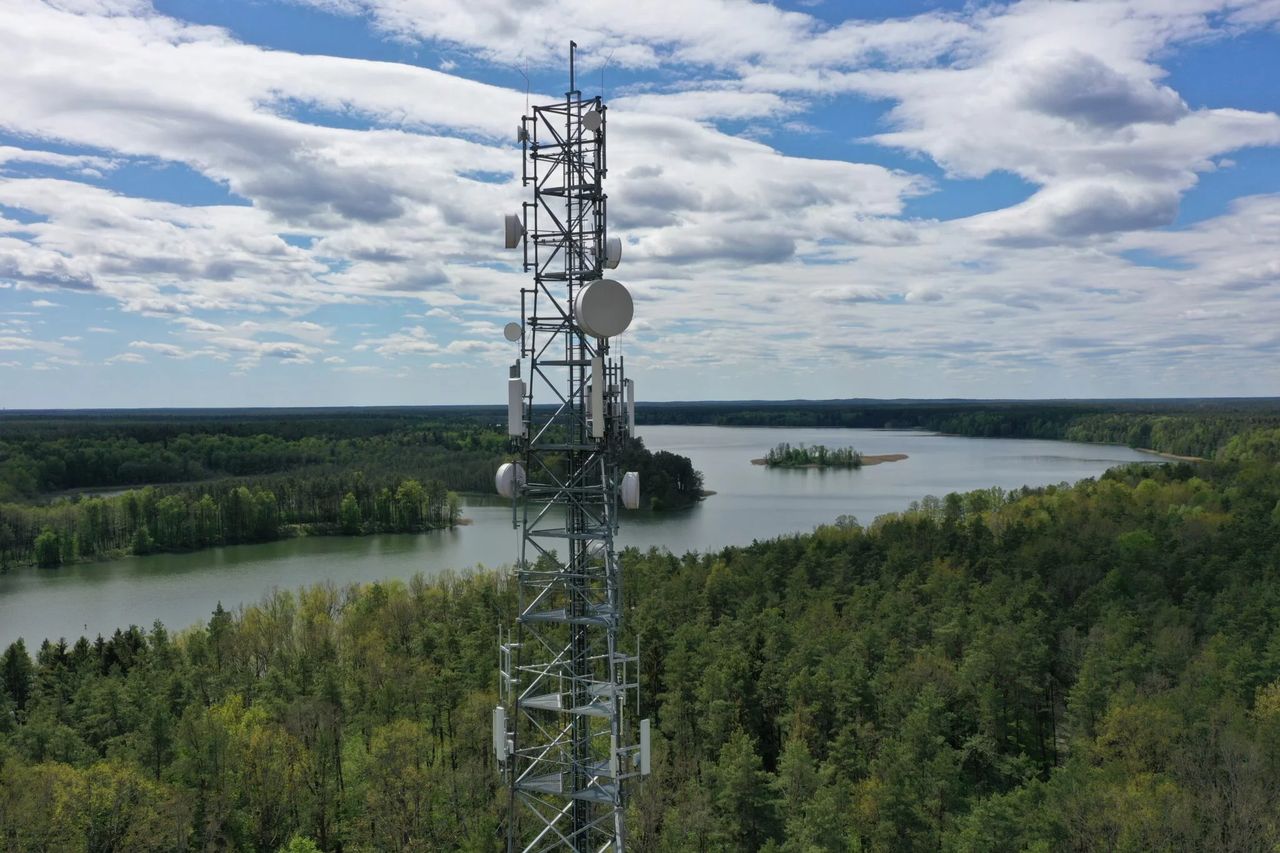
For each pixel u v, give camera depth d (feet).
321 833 186.91
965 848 152.87
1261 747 176.24
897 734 202.39
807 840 156.76
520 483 98.37
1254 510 368.27
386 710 219.61
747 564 344.69
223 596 430.61
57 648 269.03
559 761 102.83
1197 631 259.39
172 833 167.53
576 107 96.58
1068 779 173.58
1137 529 363.97
